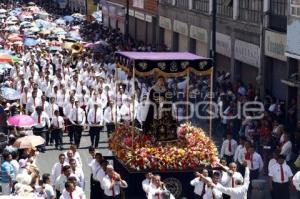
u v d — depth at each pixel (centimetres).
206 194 2559
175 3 6175
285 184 2830
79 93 4291
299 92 3919
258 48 4497
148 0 6925
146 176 2592
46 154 3688
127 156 2673
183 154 2680
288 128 3800
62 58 5694
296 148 3425
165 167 2667
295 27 3819
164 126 2734
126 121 3198
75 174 2667
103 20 8600
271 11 4344
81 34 7575
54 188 2688
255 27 4538
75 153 2772
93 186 2744
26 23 7925
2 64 4950
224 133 3825
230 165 2638
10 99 4097
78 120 3794
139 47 6431
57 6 10825
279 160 2842
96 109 3772
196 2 5669
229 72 5050
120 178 2666
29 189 2377
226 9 5059
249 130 3603
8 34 7269
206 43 5456
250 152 2997
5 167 2805
